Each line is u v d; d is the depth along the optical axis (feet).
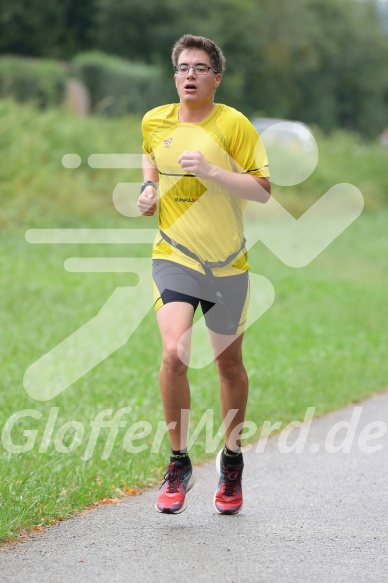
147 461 53.67
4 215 128.26
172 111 44.01
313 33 395.34
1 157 138.62
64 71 273.75
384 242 166.20
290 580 36.73
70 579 36.32
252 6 364.38
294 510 46.44
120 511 45.78
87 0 334.85
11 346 79.61
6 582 35.88
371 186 214.07
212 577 36.86
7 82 244.42
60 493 47.16
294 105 401.70
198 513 45.75
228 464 45.44
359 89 439.22
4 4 313.73
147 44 341.62
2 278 102.94
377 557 39.63
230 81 360.28
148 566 37.96
